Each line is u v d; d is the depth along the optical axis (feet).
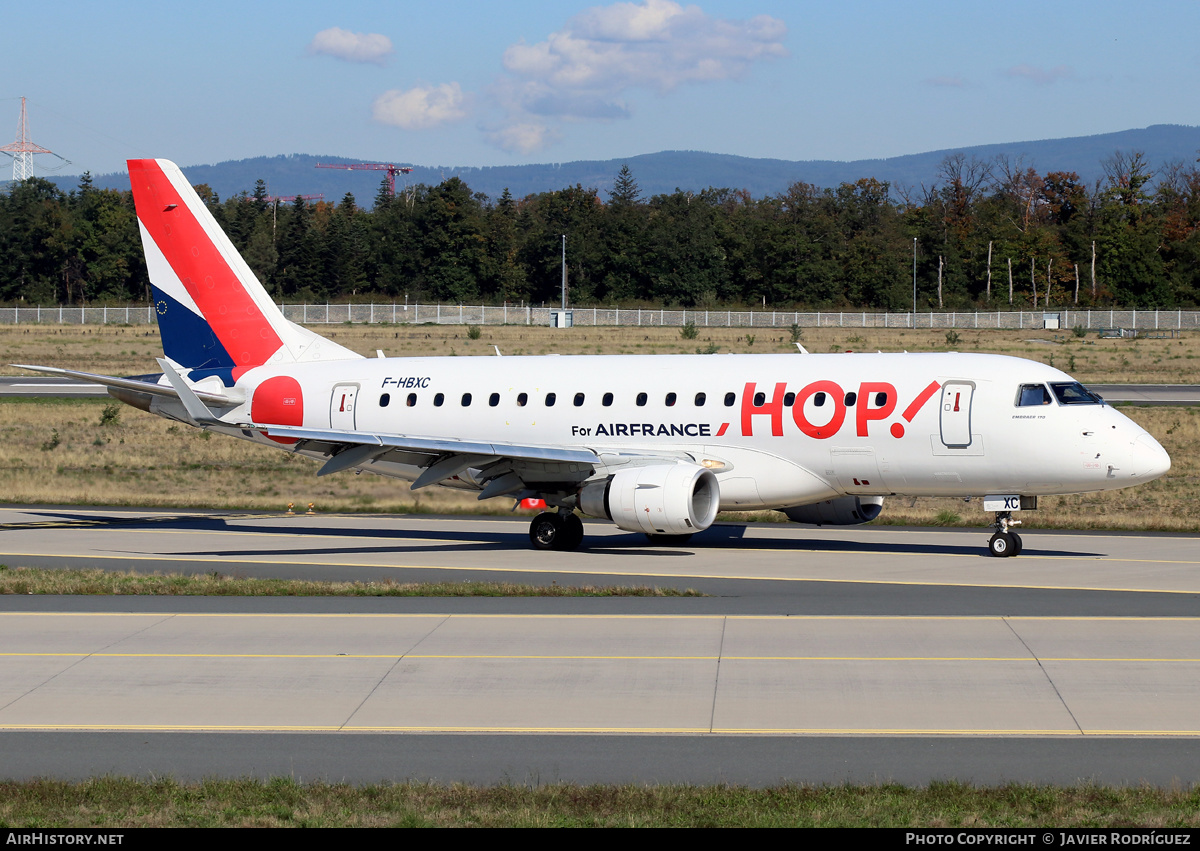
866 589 331.77
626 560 394.73
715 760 186.50
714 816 159.33
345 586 328.70
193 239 482.28
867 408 398.42
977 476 391.04
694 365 432.66
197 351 487.20
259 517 515.91
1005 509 395.75
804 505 440.45
